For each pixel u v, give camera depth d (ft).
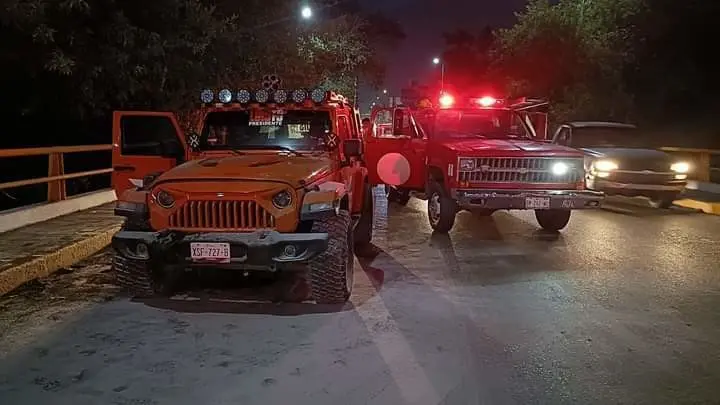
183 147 26.58
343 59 102.47
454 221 37.52
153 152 28.04
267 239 19.33
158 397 14.23
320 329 18.86
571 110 91.30
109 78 40.78
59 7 34.58
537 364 16.29
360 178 29.04
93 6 37.63
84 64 38.24
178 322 19.45
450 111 38.73
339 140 25.46
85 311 20.54
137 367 15.92
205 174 20.59
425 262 28.17
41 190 51.11
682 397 14.42
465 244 32.40
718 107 80.48
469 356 16.79
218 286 23.47
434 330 18.85
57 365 16.05
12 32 35.35
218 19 51.34
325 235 19.71
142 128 28.14
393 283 24.38
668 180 44.91
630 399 14.29
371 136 44.01
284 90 25.31
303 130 25.71
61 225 32.55
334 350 17.15
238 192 19.80
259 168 21.30
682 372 15.87
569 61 96.32
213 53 48.42
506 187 32.81
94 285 23.72
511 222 39.60
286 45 67.41
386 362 16.34
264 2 58.70
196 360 16.39
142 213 20.90
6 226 30.71
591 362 16.46
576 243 32.73
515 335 18.47
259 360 16.40
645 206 48.01
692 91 79.97
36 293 22.61
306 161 23.06
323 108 25.59
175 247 19.67
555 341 17.98
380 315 20.27
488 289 23.59
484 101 39.88
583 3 98.07
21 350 17.07
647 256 29.53
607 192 45.47
